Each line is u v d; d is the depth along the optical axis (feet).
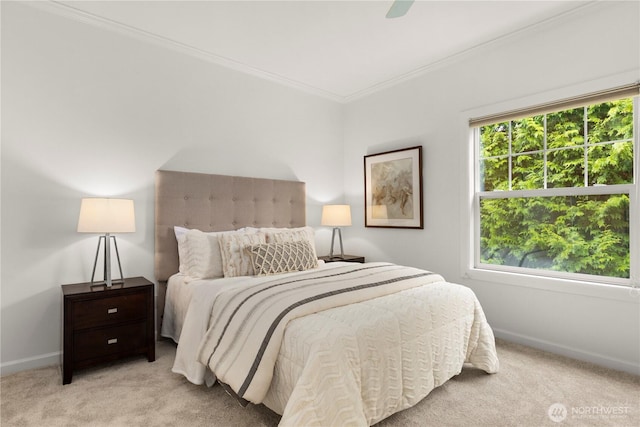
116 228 7.93
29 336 7.98
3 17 7.71
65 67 8.44
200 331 7.06
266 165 12.31
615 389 6.89
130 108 9.41
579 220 8.71
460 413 6.03
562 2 8.11
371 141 13.64
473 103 10.47
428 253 11.67
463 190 10.68
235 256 8.98
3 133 7.70
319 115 13.96
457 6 8.21
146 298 8.23
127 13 8.52
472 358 7.50
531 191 9.51
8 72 7.75
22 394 6.70
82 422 5.77
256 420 5.82
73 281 8.50
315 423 4.41
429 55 10.71
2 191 7.69
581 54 8.39
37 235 8.07
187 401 6.41
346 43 10.00
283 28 9.20
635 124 7.79
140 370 7.75
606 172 8.30
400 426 5.65
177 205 9.89
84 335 7.38
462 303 7.27
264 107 12.28
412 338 6.00
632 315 7.70
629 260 7.94
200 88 10.73
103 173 8.96
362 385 5.14
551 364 8.06
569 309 8.61
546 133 9.30
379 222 13.21
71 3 8.15
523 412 6.06
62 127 8.39
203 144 10.77
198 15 8.59
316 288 6.58
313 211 13.74
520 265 9.74
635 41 7.64
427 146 11.72
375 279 7.37
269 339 5.36
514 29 9.27
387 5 8.18
